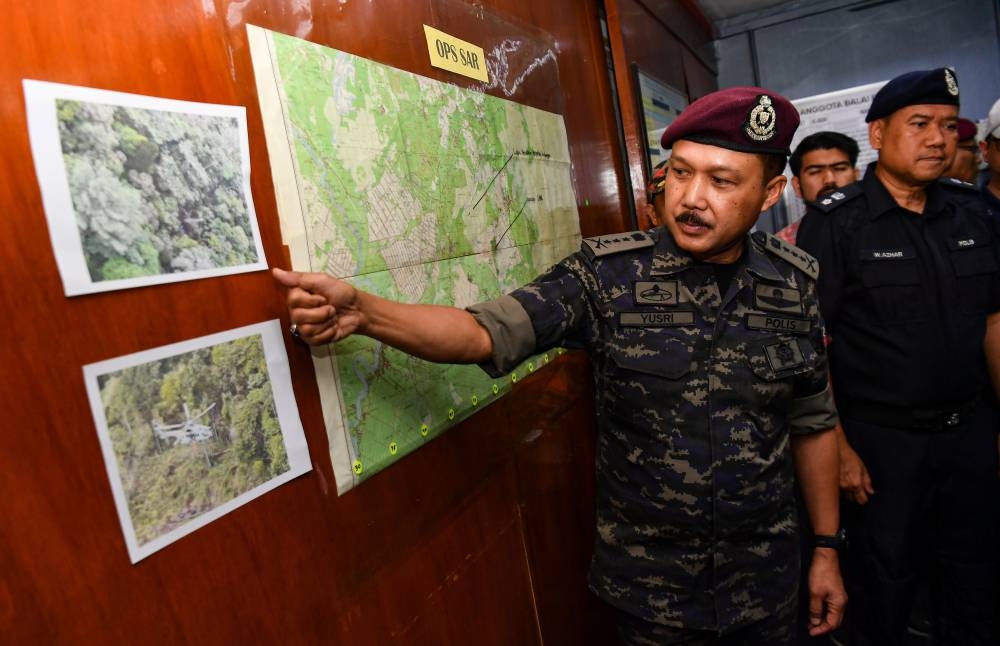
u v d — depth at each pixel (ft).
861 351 5.04
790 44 10.25
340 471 2.37
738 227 2.86
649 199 5.55
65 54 1.58
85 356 1.57
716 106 2.70
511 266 3.80
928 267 4.79
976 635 5.18
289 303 1.96
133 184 1.70
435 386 2.98
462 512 3.22
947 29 9.46
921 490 4.95
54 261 1.52
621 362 3.06
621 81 5.82
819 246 5.12
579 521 4.74
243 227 2.03
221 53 2.02
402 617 2.71
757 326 3.12
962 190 5.18
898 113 4.73
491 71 3.77
